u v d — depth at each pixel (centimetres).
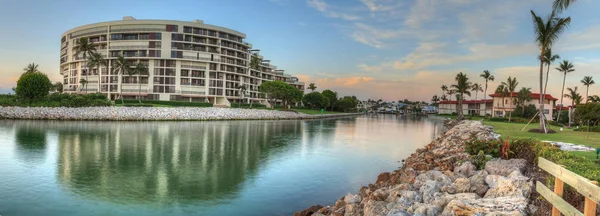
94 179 1769
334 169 2206
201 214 1309
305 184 1800
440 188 1195
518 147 1470
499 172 1223
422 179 1341
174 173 1948
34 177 1781
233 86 12950
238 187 1698
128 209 1340
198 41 11625
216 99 12269
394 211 1008
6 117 5656
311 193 1638
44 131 4009
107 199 1452
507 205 856
